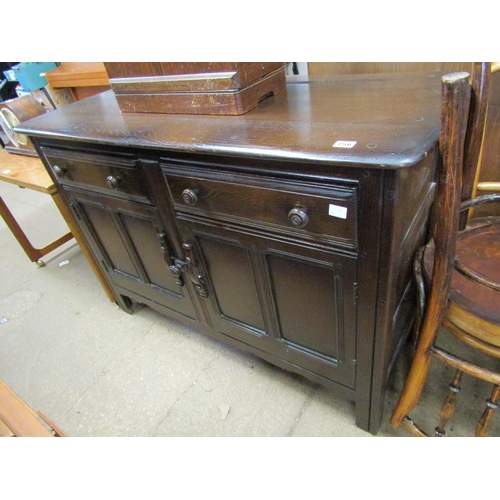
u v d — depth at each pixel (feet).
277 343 3.24
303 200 2.04
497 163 3.33
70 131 2.97
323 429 3.34
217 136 2.27
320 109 2.45
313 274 2.42
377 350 2.48
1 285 6.20
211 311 3.59
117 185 3.09
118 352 4.57
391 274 2.05
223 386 3.91
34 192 9.41
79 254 6.76
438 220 1.90
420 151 1.64
